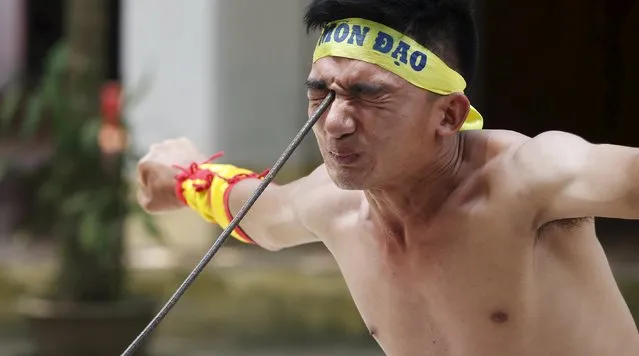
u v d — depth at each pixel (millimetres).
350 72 6438
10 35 33625
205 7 29203
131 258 28062
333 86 6512
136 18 29047
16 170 23891
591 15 34906
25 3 33750
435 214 6859
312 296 27016
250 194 8445
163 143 9469
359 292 7469
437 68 6539
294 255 31250
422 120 6570
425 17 6492
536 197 6492
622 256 30875
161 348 22812
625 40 34969
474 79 7047
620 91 35219
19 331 23953
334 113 6488
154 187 9320
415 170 6715
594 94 35188
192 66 29312
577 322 6863
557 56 35062
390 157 6559
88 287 21438
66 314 20797
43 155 27875
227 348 22922
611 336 7039
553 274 6770
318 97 6656
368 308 7445
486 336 6852
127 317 20984
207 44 29281
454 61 6691
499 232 6652
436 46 6555
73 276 21453
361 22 6520
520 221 6598
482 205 6711
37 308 20984
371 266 7293
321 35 6750
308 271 29500
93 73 21891
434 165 6754
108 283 21578
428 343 7148
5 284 28047
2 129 29328
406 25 6473
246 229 8664
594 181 6195
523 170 6547
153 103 29203
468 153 6879
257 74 29609
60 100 21719
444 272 6871
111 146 21484
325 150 6664
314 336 23891
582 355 6914
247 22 29500
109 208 21375
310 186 8016
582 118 35344
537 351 6844
